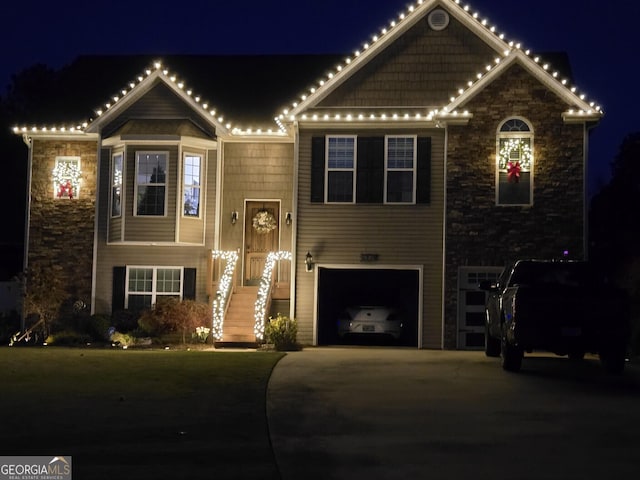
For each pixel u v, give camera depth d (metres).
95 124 26.31
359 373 16.56
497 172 23.84
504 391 14.34
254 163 26.72
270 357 19.27
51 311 26.02
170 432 11.01
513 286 17.03
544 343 15.70
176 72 29.39
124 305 26.23
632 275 24.28
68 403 12.98
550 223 23.64
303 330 24.70
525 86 23.84
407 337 27.48
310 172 25.09
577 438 10.71
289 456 9.80
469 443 10.45
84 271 26.88
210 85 28.67
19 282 27.31
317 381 15.42
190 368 16.98
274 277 25.67
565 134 23.70
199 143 25.97
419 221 24.69
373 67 25.28
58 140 27.33
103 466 9.33
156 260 26.27
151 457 9.72
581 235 23.53
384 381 15.46
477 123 23.95
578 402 13.23
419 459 9.68
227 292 24.75
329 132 25.09
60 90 29.09
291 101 27.67
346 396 13.78
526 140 23.81
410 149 24.92
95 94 28.91
